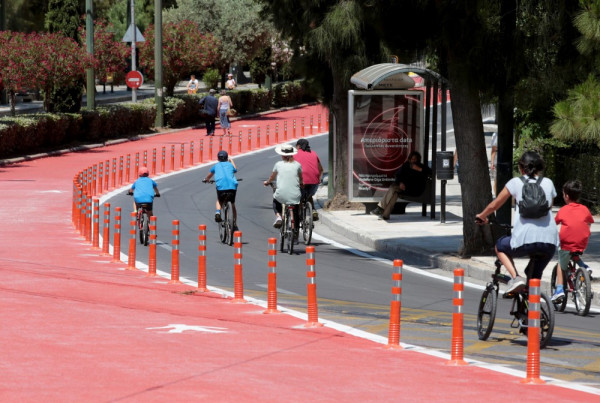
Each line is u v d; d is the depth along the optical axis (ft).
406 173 196.24
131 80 415.23
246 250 166.50
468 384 73.00
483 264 141.08
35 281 128.06
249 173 294.46
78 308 107.45
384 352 86.12
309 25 209.87
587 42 128.26
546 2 139.85
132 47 446.19
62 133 338.54
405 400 67.00
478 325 94.48
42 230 186.70
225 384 70.49
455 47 140.67
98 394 66.44
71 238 177.68
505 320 106.93
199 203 231.71
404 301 117.91
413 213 207.92
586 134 120.98
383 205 196.95
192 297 118.52
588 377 78.89
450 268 145.18
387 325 101.55
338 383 72.18
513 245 88.12
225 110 398.01
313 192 174.19
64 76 329.72
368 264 151.02
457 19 138.51
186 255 160.56
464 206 149.18
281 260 155.02
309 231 169.27
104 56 416.87
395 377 75.00
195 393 67.21
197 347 86.07
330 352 85.35
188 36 451.53
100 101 549.54
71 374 72.95
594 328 102.06
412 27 145.89
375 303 116.47
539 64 143.95
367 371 77.15
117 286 126.31
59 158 317.42
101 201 232.94
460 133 148.77
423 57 158.10
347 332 96.43
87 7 358.84
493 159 240.53
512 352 88.84
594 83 123.75
